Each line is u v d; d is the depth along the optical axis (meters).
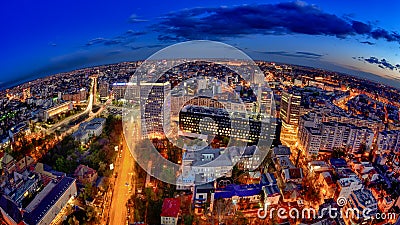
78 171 116.81
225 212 96.38
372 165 133.38
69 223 92.25
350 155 145.12
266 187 104.06
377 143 147.38
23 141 152.00
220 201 99.31
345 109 199.50
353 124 159.12
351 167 130.25
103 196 108.88
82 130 157.88
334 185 110.56
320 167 126.00
